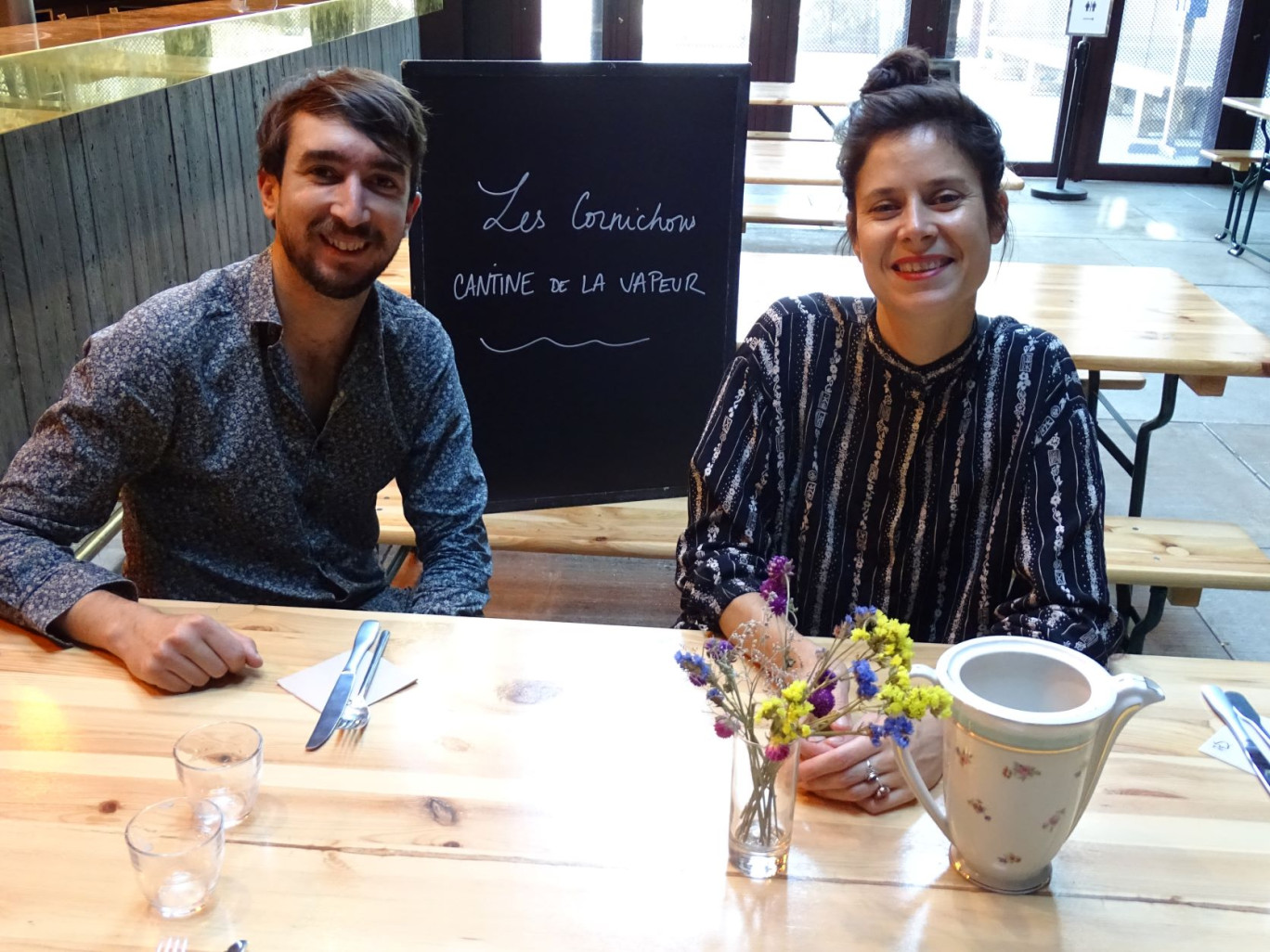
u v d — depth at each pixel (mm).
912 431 1469
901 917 937
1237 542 2371
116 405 1434
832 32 7688
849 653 1248
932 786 1092
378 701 1190
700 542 1465
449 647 1302
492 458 2264
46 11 3154
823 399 1511
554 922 915
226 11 2117
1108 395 4535
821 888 965
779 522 1557
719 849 1001
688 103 2131
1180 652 2875
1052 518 1383
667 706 1198
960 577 1500
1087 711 906
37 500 1422
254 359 1499
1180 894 966
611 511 2377
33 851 972
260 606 1387
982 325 1468
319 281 1453
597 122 2100
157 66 1714
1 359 2346
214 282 1514
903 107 1346
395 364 1632
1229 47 7832
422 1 3178
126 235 2924
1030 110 8039
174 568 1592
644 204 2172
